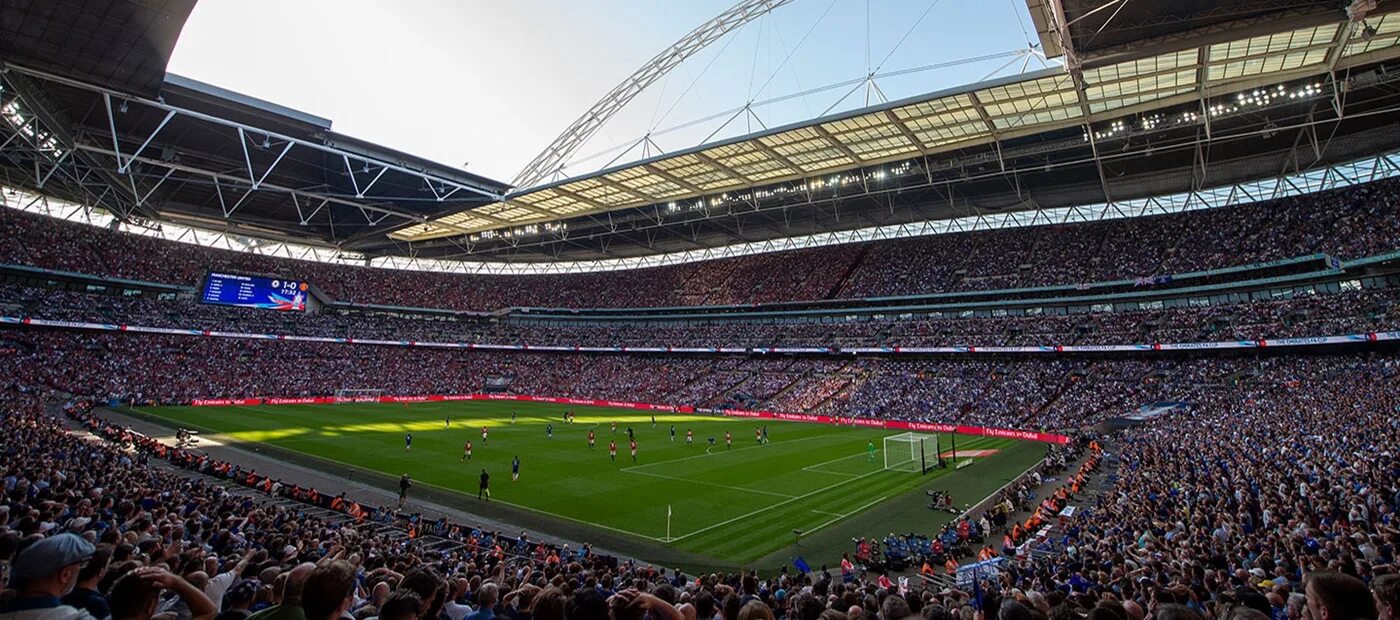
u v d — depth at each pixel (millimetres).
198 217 79688
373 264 117750
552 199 68562
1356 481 19391
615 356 100688
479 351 104312
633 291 110125
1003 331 73312
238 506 21109
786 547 24281
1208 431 39406
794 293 93625
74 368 64500
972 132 50656
